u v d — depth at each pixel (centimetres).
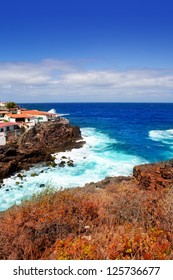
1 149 4428
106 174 3862
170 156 4891
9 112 9300
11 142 5831
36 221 920
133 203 1098
